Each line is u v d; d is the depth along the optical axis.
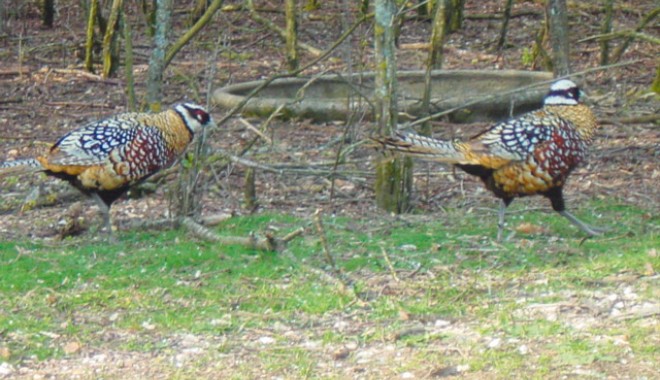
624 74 15.14
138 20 19.62
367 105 11.50
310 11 20.61
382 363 5.95
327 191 9.79
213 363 6.00
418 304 6.75
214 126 8.63
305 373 5.84
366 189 9.84
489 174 7.86
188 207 8.70
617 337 6.11
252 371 5.89
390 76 8.63
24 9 19.91
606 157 10.77
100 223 8.82
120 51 16.70
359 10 16.36
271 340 6.31
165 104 13.77
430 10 19.27
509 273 7.27
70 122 13.13
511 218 8.73
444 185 9.93
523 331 6.26
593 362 5.81
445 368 5.82
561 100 7.99
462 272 7.34
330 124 12.55
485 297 6.85
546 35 15.38
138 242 8.31
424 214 9.02
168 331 6.46
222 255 7.80
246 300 6.91
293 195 9.72
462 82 14.30
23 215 9.29
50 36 18.72
